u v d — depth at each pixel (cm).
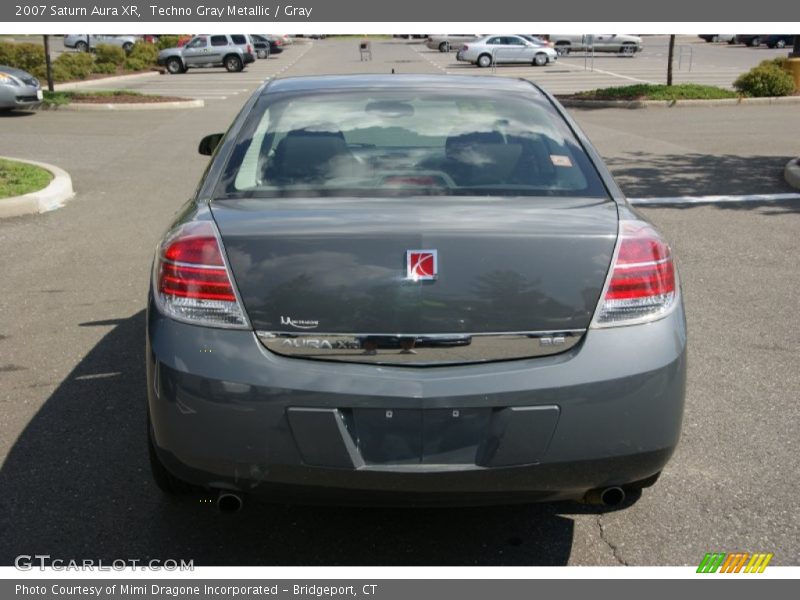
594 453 277
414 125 366
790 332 556
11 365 497
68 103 2062
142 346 529
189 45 3784
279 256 277
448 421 271
